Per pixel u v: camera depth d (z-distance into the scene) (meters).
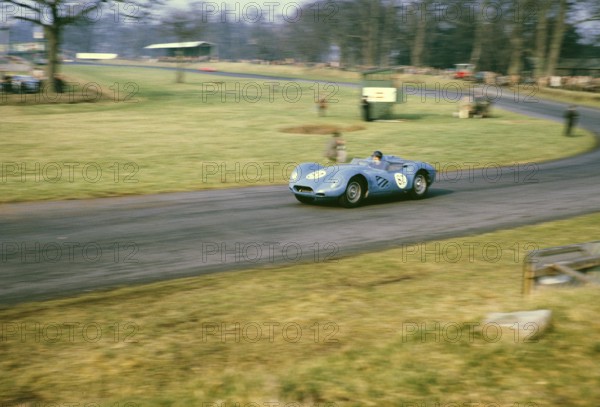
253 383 4.39
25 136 25.92
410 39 99.19
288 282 7.55
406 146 24.53
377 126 32.47
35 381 4.73
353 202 12.72
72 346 5.47
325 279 7.67
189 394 4.26
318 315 6.25
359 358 4.75
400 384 4.26
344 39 102.62
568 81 60.81
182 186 15.66
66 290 7.22
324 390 4.23
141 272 8.01
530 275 6.37
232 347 5.42
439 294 6.90
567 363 4.44
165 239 9.85
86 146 23.30
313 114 39.31
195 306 6.62
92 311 6.47
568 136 29.00
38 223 11.01
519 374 4.33
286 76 93.94
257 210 12.41
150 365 5.03
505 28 86.62
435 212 12.33
